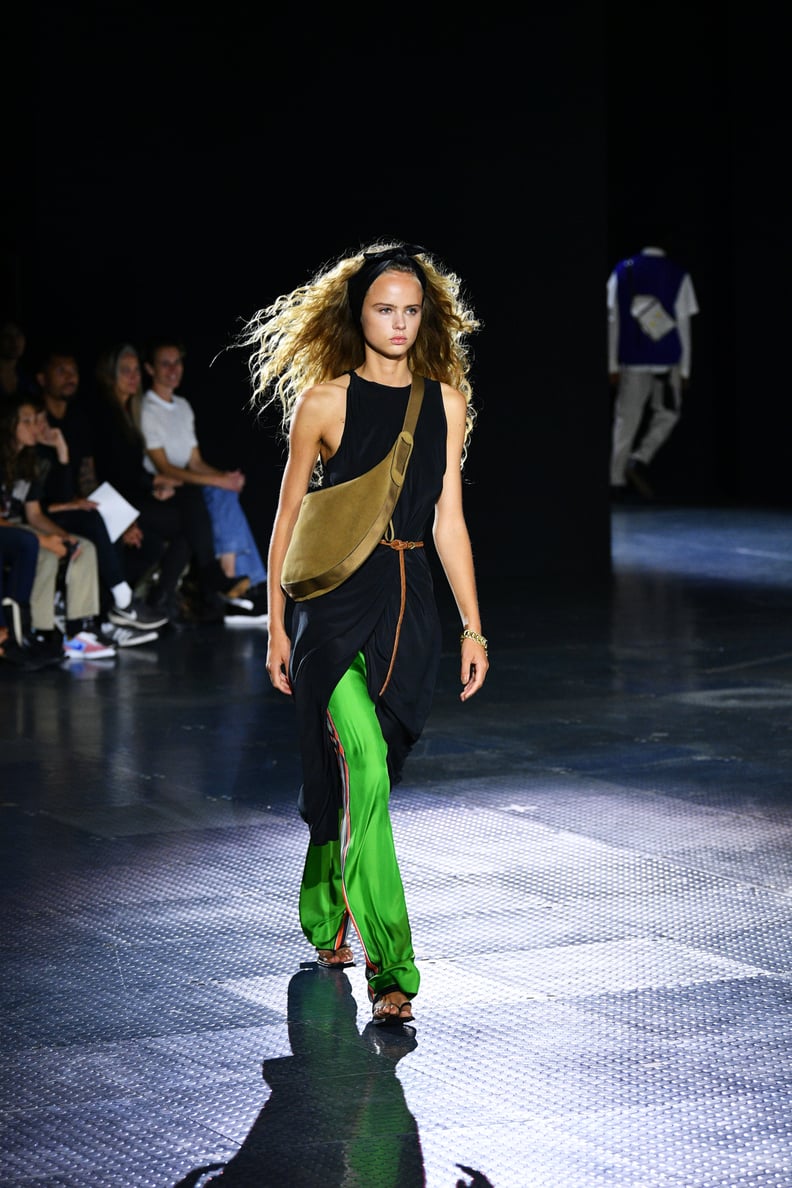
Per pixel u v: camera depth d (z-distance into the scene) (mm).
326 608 9594
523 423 29922
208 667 21047
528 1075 8594
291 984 9992
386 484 9539
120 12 26594
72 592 21766
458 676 20141
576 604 26234
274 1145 7828
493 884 11852
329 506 9570
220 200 27484
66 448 22828
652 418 42531
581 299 30125
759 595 26828
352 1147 7793
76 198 26641
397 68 28453
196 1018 9438
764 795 14312
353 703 9516
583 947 10547
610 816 13656
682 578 29125
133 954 10523
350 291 9727
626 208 44281
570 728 17062
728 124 43125
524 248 29656
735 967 10188
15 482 21359
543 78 29516
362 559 9516
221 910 11398
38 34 26094
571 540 30359
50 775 15336
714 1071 8617
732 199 43250
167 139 27062
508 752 16016
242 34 27391
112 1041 9109
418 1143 7828
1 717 17984
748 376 43438
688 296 41469
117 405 24031
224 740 16781
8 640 20938
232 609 25141
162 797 14516
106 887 11922
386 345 9539
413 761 15664
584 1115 8109
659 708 18078
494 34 29109
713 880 11930
